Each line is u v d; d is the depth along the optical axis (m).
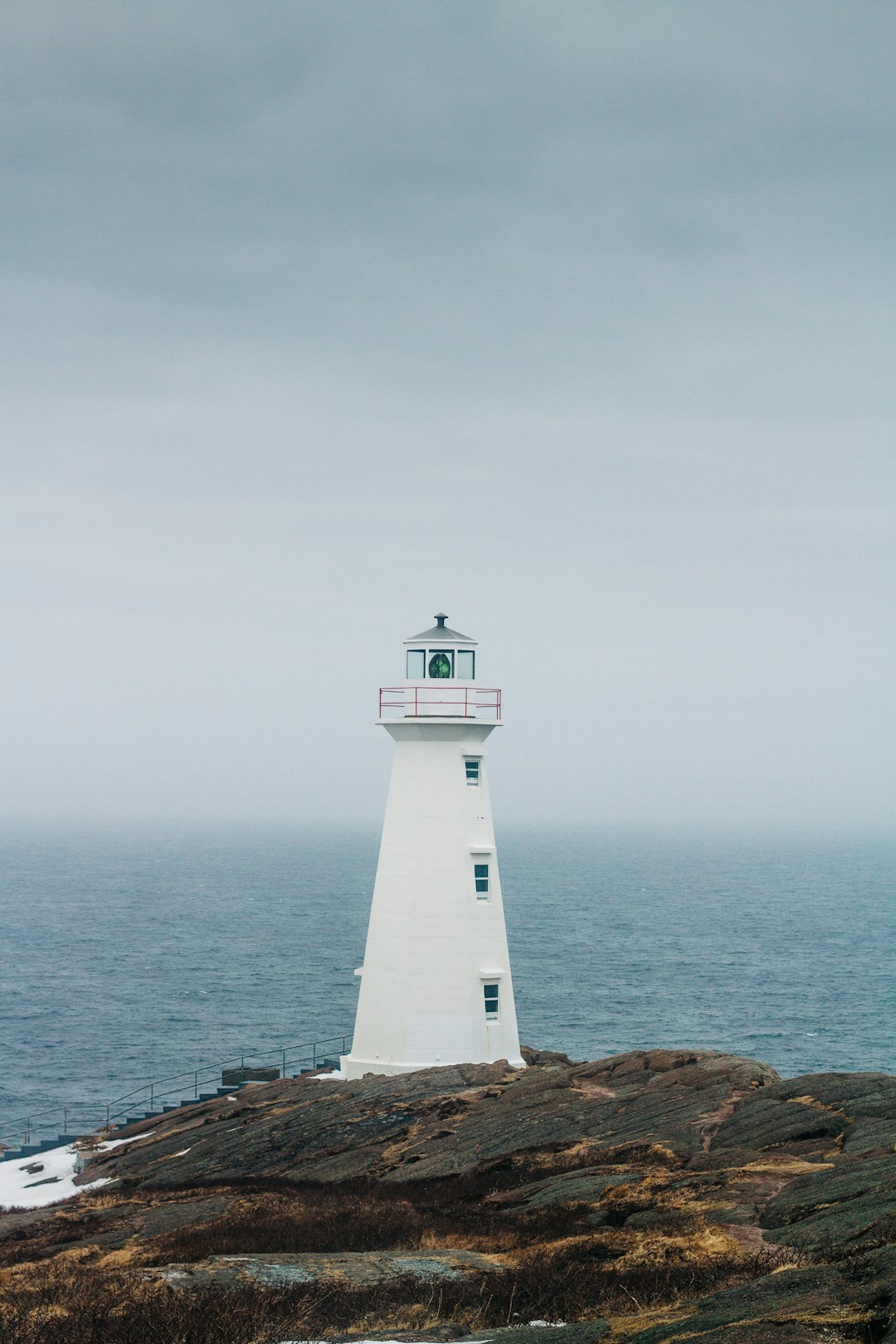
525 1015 146.25
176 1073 119.38
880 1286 16.00
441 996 55.59
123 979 177.88
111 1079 117.50
